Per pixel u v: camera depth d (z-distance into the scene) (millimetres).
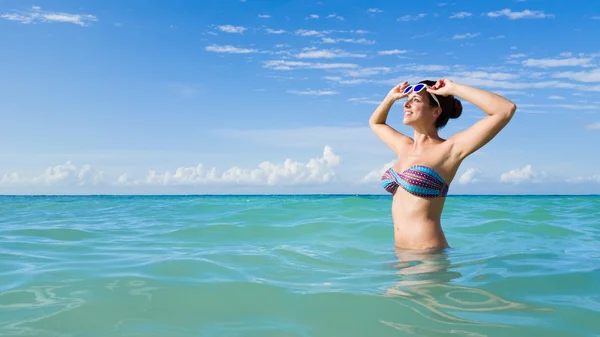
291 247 4512
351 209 9266
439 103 3756
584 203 13375
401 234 3838
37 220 8039
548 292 2676
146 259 3820
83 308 2430
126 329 2125
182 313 2363
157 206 12141
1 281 3012
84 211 10531
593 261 3549
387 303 2488
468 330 2090
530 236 5398
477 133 3488
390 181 3957
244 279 3062
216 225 6469
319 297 2615
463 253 3920
